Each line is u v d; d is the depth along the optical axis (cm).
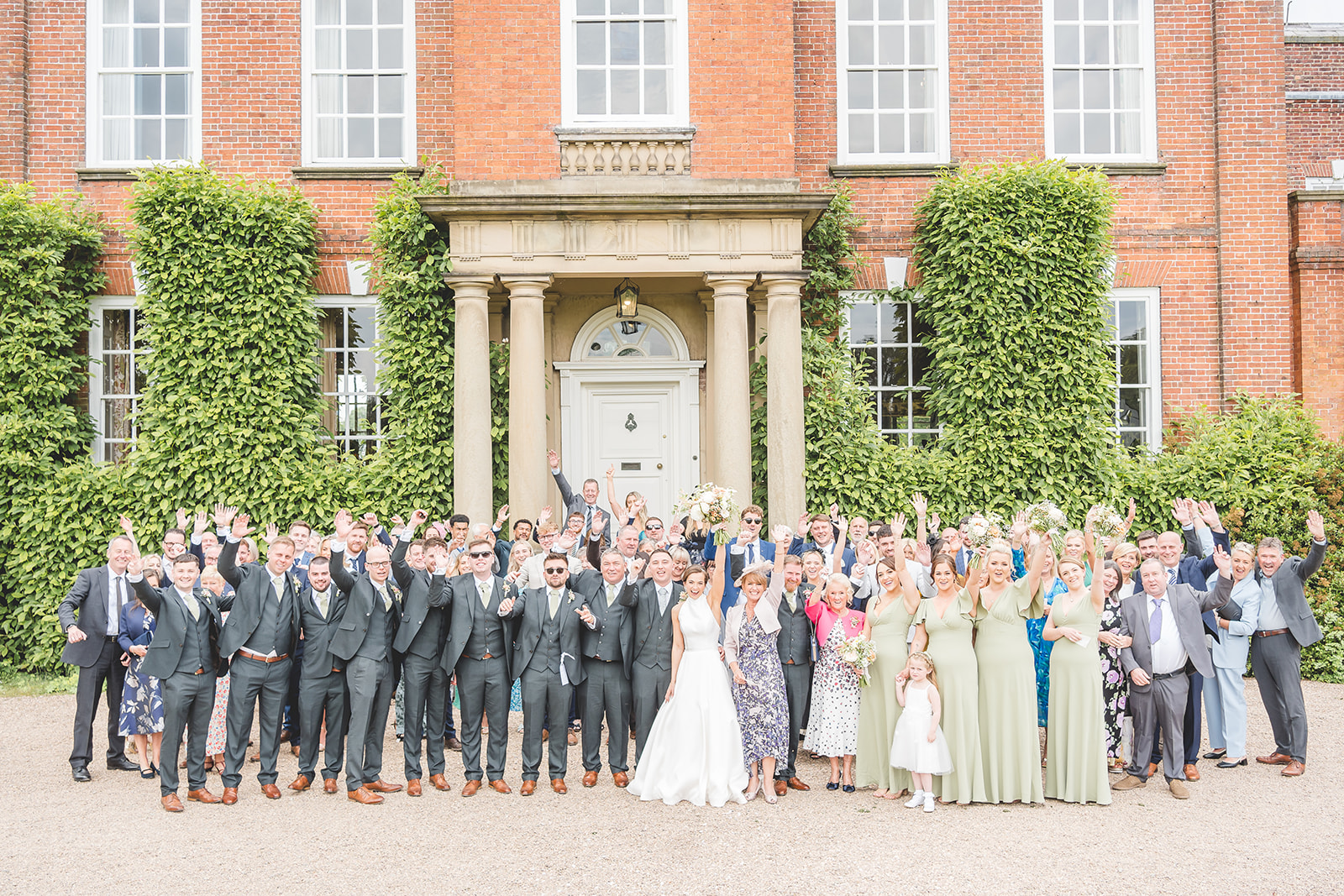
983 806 766
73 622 855
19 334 1318
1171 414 1447
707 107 1267
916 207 1396
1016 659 772
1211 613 890
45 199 1430
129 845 690
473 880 623
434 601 799
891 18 1468
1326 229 1452
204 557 907
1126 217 1456
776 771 804
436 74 1438
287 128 1430
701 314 1414
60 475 1288
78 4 1441
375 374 1416
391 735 1028
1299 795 789
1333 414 1434
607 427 1423
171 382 1307
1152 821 725
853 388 1341
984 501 1320
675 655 809
